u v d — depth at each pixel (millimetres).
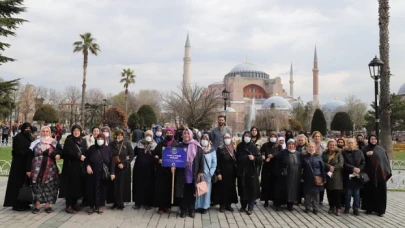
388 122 18844
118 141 9047
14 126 38438
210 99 41438
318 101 109438
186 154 8297
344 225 7836
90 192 8406
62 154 8445
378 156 9062
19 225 7207
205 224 7641
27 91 59625
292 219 8320
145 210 8961
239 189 8914
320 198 10164
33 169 8266
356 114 70688
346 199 9055
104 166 8414
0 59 19531
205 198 8625
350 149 9133
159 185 8508
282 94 115750
